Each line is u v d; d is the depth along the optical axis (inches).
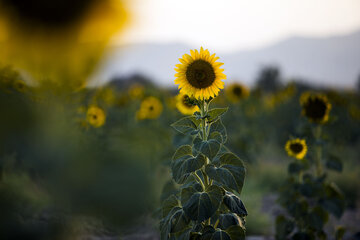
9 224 140.3
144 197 176.7
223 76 94.4
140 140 225.6
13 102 158.7
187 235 95.5
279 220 152.6
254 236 175.5
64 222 148.6
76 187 156.3
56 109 173.3
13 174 173.8
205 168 93.3
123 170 175.9
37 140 157.0
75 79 173.3
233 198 95.5
